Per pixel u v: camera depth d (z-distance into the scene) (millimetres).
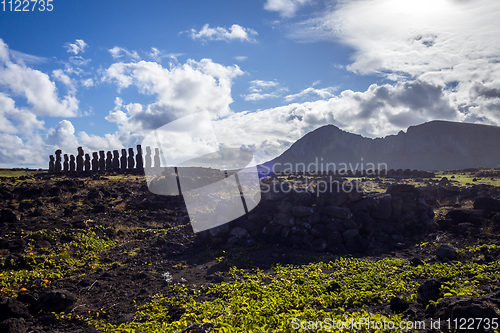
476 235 14227
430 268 9852
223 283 9617
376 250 14148
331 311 6707
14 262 11258
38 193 25484
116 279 10664
